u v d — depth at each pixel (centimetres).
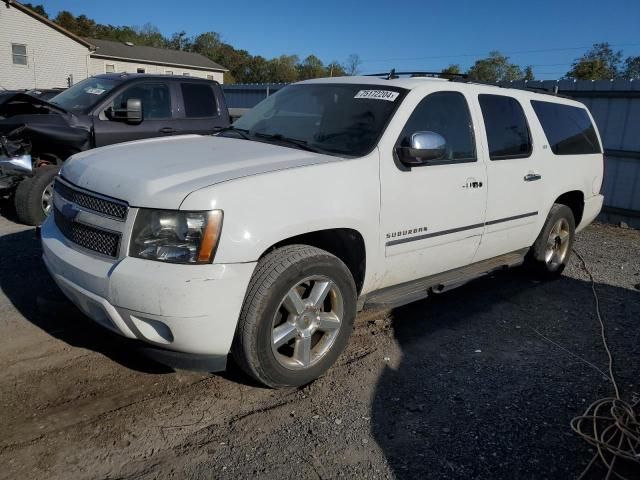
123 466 272
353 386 358
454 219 422
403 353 410
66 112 718
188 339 294
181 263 288
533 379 384
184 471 271
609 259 716
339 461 285
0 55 3291
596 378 390
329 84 456
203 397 335
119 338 319
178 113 800
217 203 291
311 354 347
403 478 276
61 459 274
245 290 302
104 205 310
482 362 405
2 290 468
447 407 341
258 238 301
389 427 316
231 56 8206
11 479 258
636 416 340
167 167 322
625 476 288
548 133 537
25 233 648
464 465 289
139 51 4722
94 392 332
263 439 299
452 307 511
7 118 686
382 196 365
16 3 3266
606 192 973
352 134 388
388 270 386
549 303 536
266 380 326
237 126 466
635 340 458
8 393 324
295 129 420
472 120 446
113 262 299
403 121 390
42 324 411
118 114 725
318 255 331
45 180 679
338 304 353
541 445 309
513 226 493
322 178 335
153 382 347
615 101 943
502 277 607
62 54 3550
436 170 403
